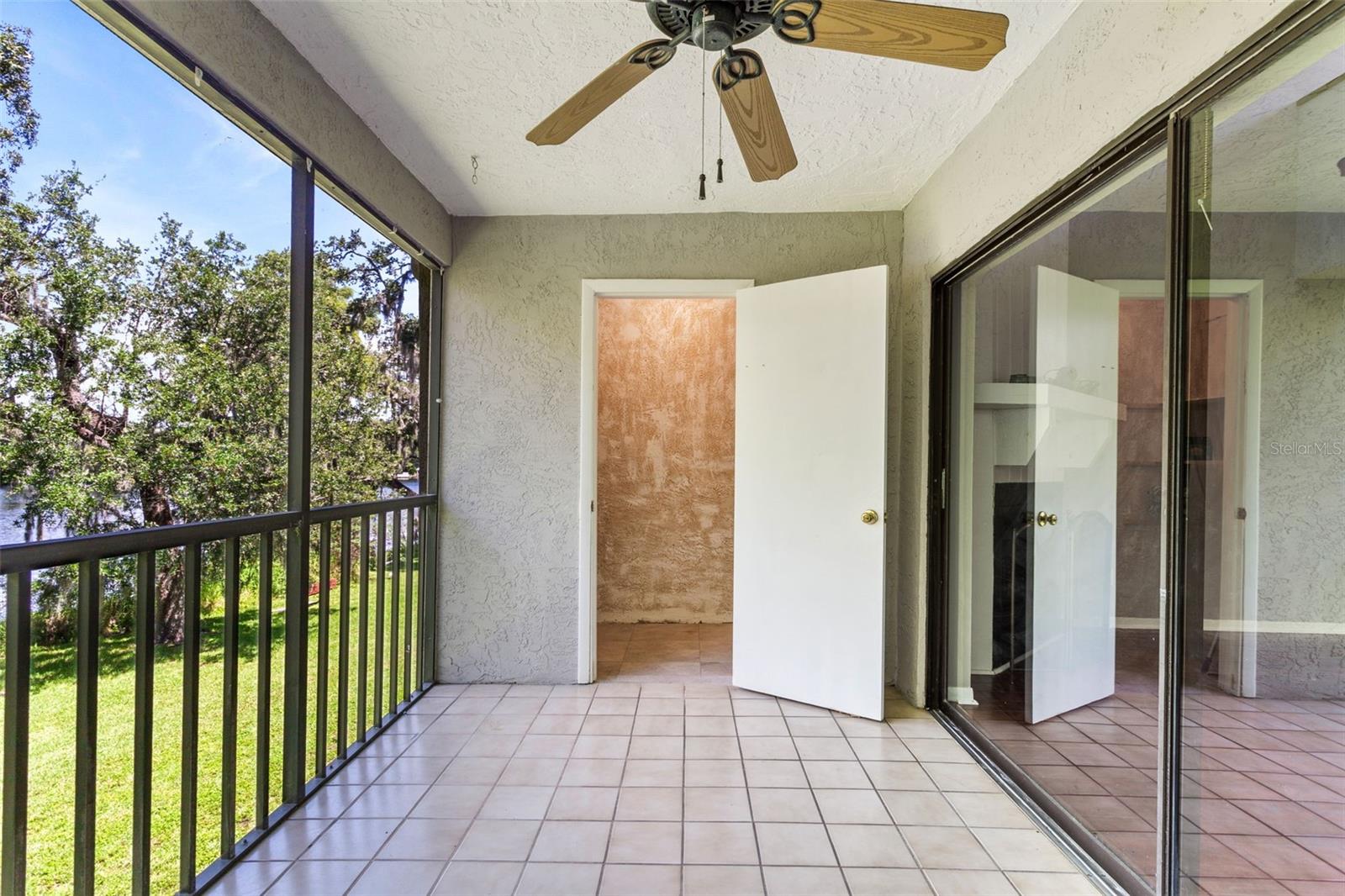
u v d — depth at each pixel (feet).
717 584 13.56
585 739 7.68
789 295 9.09
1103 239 5.61
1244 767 4.40
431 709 8.59
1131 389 5.31
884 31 3.76
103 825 4.98
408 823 5.88
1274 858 4.26
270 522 5.59
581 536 9.55
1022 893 4.96
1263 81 3.72
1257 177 4.18
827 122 6.91
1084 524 6.10
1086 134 5.07
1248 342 4.34
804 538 8.88
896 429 9.46
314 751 7.00
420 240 8.46
